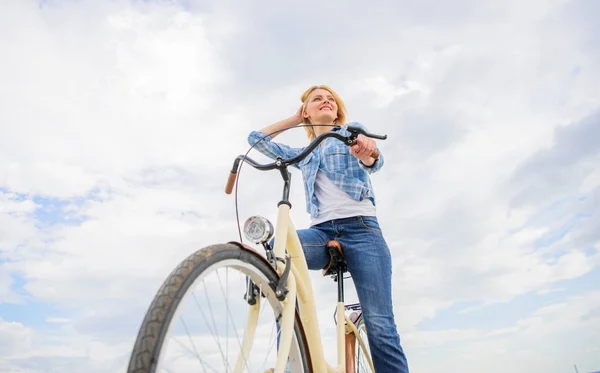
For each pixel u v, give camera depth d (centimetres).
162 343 118
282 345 166
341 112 307
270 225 177
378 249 253
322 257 257
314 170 272
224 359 146
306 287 197
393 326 245
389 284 252
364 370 327
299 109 300
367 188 260
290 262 182
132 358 115
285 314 173
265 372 166
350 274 257
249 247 164
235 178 217
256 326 170
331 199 262
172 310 124
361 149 202
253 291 171
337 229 255
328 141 279
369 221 256
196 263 138
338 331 251
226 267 154
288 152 284
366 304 246
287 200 197
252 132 272
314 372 191
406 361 244
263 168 204
